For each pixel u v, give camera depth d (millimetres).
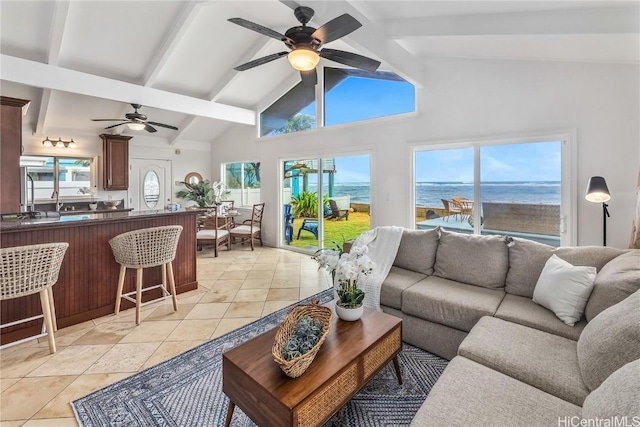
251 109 6520
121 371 2137
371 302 2693
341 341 1727
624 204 2908
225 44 4504
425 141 4148
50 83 3854
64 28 3426
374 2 2893
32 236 2578
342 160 5215
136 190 6855
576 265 2184
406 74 3711
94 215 3254
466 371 1478
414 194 4355
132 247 2789
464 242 2760
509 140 3500
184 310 3164
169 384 2002
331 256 2107
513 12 2629
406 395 1913
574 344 1685
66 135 5918
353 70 4973
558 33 2475
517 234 3562
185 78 5094
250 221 6766
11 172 3453
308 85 3270
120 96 4480
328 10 2674
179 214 3592
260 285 3965
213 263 5074
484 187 3764
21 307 2559
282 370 1412
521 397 1295
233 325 2838
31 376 2076
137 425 1669
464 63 3779
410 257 3006
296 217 6023
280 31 4270
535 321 1931
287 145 5977
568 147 3156
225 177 7688
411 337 2473
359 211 5004
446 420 1180
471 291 2453
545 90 3268
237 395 1503
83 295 2887
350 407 1812
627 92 2865
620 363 1216
